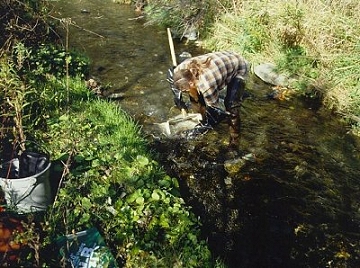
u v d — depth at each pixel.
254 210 4.50
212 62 4.73
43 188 3.55
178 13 9.34
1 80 4.53
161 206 3.89
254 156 5.31
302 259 3.99
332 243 4.18
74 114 5.20
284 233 4.25
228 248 4.02
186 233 3.73
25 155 3.71
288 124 6.01
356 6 7.33
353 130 5.91
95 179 4.16
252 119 6.07
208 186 4.77
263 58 7.55
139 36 8.84
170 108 6.18
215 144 5.45
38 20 6.54
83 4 10.80
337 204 4.66
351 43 6.98
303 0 7.84
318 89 6.64
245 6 8.44
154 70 7.32
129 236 3.58
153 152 5.16
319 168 5.18
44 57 6.21
